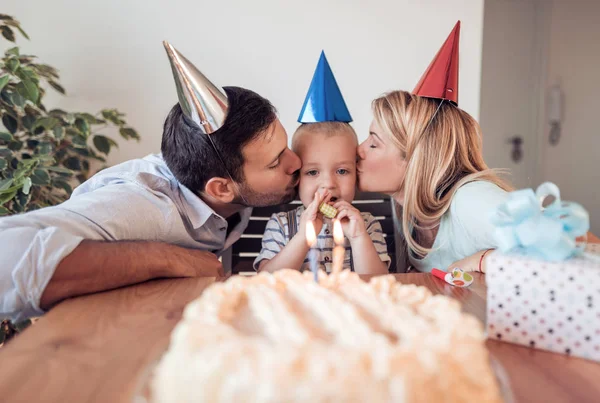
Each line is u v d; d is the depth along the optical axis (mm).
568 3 3312
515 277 550
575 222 547
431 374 360
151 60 1837
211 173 1086
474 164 1169
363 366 358
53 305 743
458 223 1051
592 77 3412
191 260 894
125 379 467
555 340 534
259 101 1110
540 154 3439
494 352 536
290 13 1854
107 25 1812
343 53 1895
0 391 444
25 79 1490
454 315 455
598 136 3475
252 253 1540
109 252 781
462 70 1938
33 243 732
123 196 983
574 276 518
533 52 3387
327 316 445
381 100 1217
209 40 1846
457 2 1894
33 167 1487
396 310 467
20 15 1791
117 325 612
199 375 371
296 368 356
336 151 1200
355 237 1174
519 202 561
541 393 446
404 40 1904
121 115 1722
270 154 1106
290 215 1348
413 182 1131
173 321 626
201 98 1019
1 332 1442
